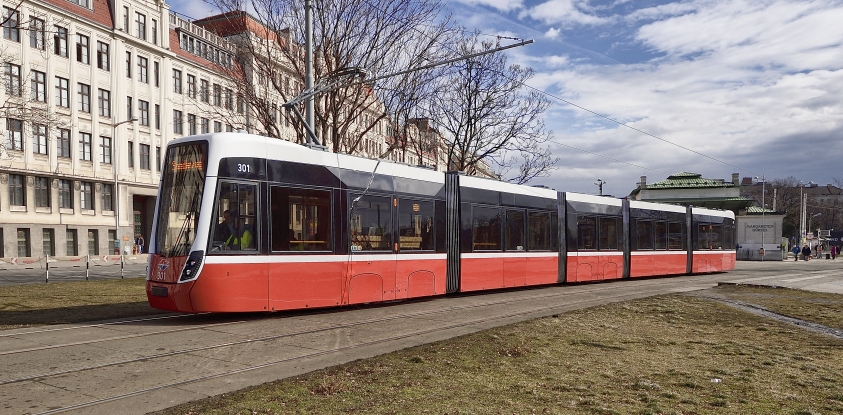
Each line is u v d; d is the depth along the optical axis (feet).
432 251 55.26
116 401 21.52
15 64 138.10
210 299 38.40
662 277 94.99
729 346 33.91
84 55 156.87
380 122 78.79
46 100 146.00
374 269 49.08
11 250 139.95
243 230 40.19
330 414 19.65
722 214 112.06
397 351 30.53
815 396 23.36
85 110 157.58
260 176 41.39
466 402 21.21
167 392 22.74
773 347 34.12
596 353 30.96
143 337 34.09
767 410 21.08
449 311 47.65
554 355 30.14
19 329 36.32
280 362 28.32
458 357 29.14
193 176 39.81
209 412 19.81
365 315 44.96
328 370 26.25
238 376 25.46
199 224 38.60
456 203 58.90
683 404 21.58
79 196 156.15
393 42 67.00
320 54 65.46
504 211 64.90
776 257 201.05
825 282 88.22
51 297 55.47
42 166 146.92
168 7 183.73
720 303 55.88
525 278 67.05
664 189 216.13
